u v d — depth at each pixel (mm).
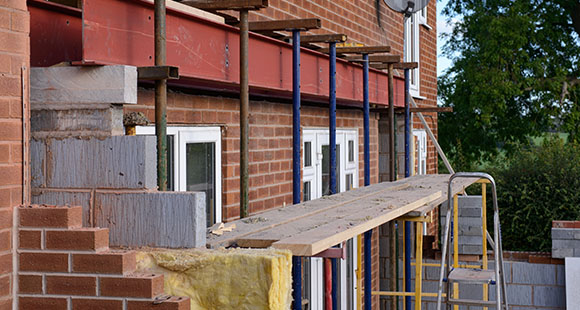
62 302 3020
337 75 6855
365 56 7238
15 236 3061
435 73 14320
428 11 13812
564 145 15172
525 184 13695
